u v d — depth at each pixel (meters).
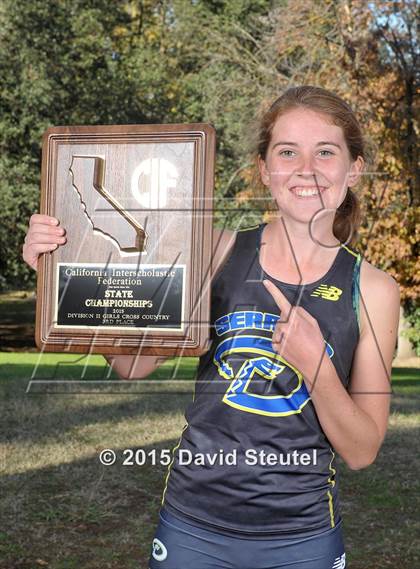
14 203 15.16
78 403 5.90
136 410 5.69
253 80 13.23
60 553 3.40
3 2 15.67
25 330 19.30
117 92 17.22
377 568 3.33
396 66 10.43
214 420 1.71
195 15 18.80
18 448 4.73
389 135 9.98
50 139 1.69
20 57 15.52
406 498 4.16
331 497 1.74
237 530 1.69
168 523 1.74
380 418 1.74
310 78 11.45
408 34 10.48
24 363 9.33
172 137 1.65
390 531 3.75
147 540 3.57
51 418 5.43
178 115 18.56
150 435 4.99
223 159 13.60
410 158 10.02
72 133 1.68
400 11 10.50
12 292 21.17
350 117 1.76
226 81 14.19
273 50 12.73
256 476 1.68
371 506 4.07
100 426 5.25
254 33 17.81
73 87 16.62
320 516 1.69
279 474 1.68
